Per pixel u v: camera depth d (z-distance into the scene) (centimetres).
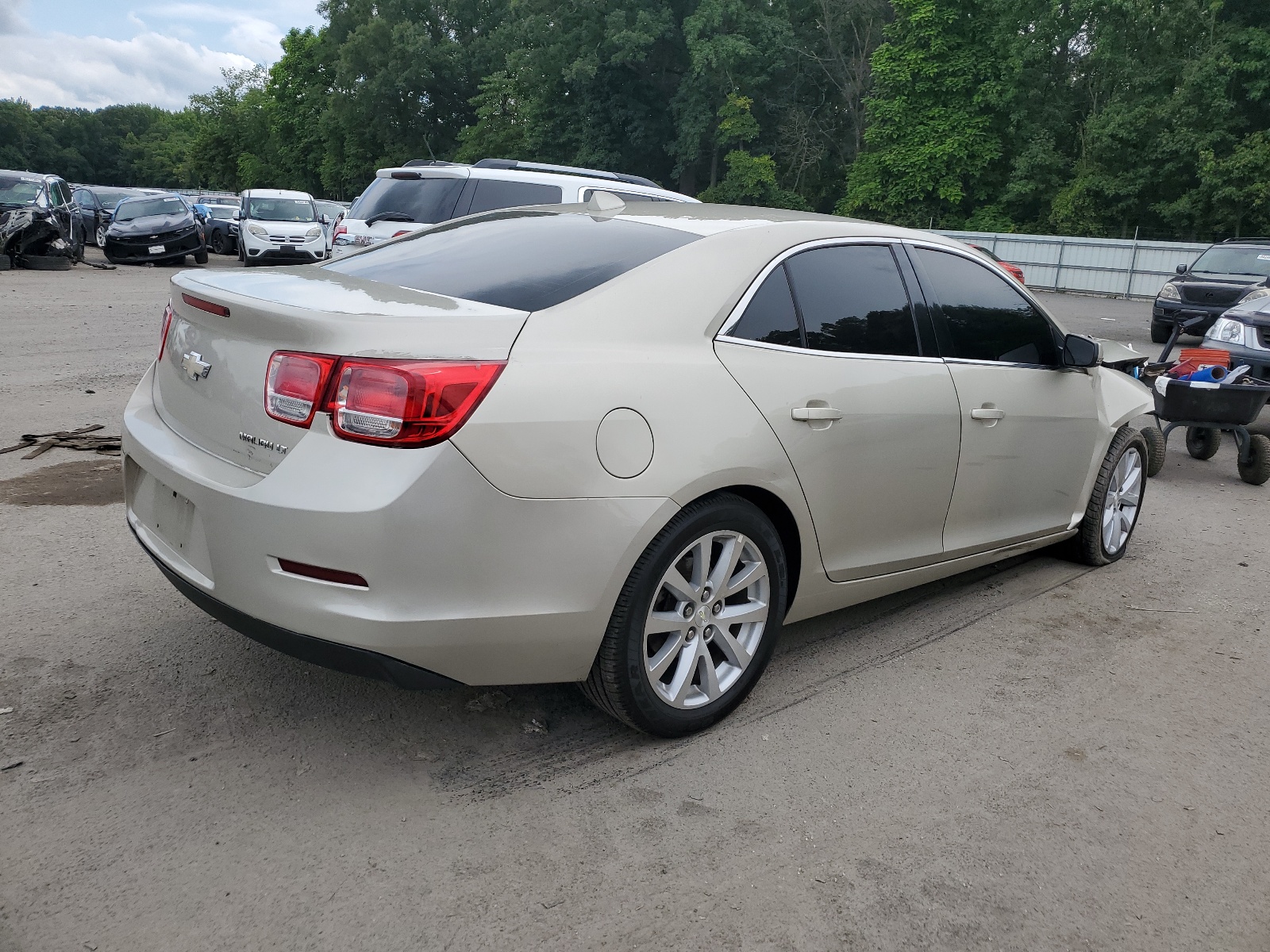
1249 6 3762
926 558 372
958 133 4197
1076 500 459
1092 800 280
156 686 312
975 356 385
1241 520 605
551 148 5338
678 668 289
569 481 251
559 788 271
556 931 215
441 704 313
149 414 307
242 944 206
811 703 329
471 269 307
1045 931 225
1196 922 232
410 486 233
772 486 296
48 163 15812
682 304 290
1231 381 682
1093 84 4209
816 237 335
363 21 6525
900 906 230
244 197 2339
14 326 1093
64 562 411
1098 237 3606
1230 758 309
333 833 245
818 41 5162
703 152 5275
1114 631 411
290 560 239
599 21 4956
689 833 253
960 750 304
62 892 218
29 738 278
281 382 246
